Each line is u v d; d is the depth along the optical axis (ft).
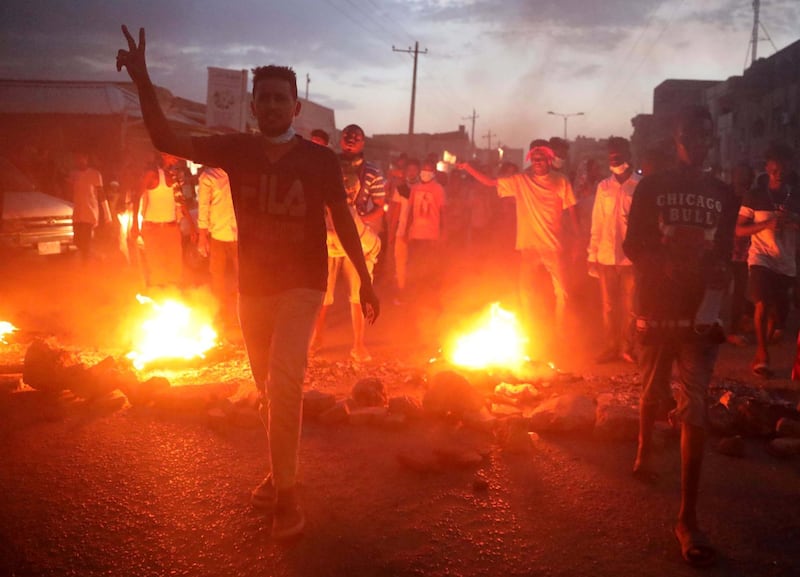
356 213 22.39
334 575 10.62
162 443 15.23
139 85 11.44
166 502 12.68
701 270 11.93
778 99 104.68
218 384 17.98
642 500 13.21
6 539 11.39
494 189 50.83
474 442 15.79
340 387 19.99
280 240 11.76
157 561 10.89
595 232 24.11
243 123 50.08
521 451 15.16
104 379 17.63
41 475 13.65
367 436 15.99
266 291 11.88
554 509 12.80
